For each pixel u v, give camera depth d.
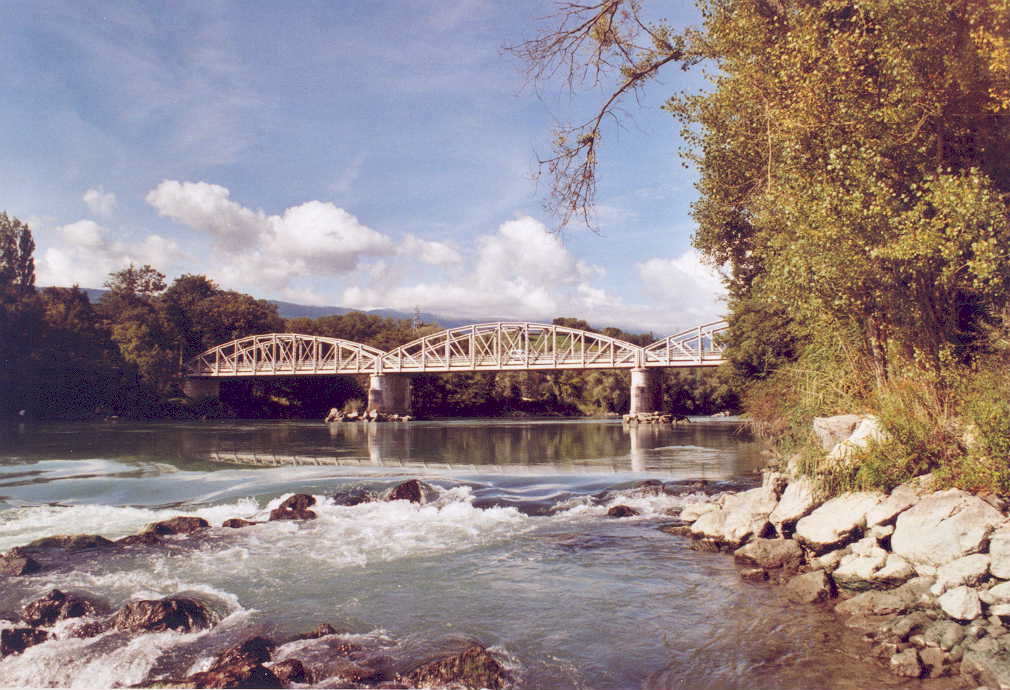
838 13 13.42
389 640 7.80
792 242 12.25
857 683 6.48
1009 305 11.05
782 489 12.08
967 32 11.29
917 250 10.17
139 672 7.04
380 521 14.77
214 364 114.44
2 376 77.12
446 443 42.22
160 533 13.45
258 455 32.38
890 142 11.89
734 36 14.30
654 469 24.47
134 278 126.81
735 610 8.59
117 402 88.50
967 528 8.15
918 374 10.99
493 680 6.55
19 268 86.88
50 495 18.75
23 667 7.10
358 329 145.88
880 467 10.08
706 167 18.66
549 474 22.95
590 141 12.41
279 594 9.62
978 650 6.65
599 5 11.52
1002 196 10.98
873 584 8.70
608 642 7.66
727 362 32.72
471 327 111.19
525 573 10.59
